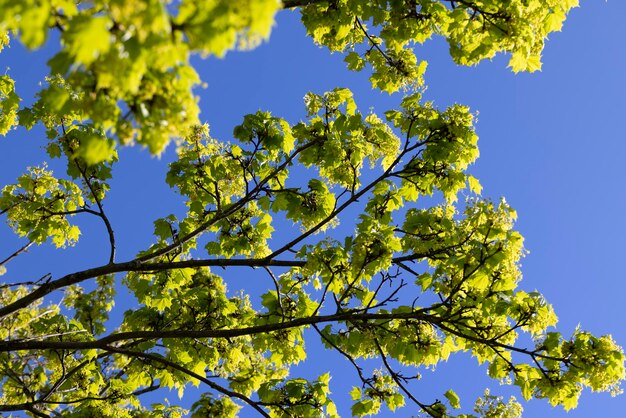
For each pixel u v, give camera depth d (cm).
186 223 953
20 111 782
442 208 803
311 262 732
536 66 754
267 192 845
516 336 761
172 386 909
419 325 786
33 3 257
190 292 902
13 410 739
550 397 722
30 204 862
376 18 838
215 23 277
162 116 310
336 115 885
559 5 741
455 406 803
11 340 676
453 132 768
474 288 729
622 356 707
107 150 311
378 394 873
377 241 699
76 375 938
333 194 881
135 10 260
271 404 720
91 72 297
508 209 686
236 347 917
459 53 773
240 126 847
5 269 908
